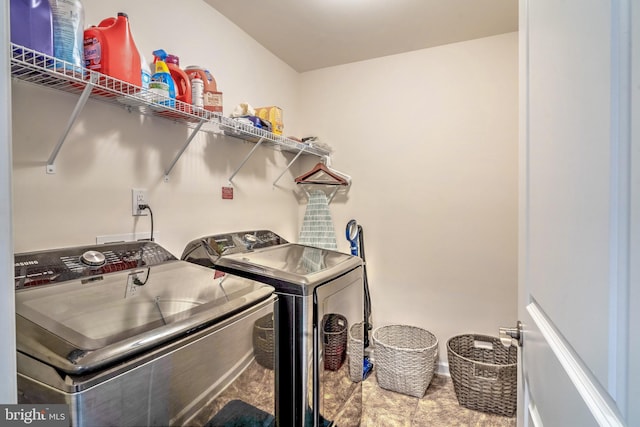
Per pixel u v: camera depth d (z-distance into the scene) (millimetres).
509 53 2207
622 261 415
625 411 405
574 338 557
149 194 1483
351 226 2521
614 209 429
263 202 2334
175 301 943
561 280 617
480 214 2307
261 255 1683
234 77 2047
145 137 1463
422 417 1938
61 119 1161
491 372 1954
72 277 1023
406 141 2494
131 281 1059
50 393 614
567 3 586
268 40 2254
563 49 605
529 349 856
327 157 2721
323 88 2748
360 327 1821
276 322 1225
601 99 459
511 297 2244
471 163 2318
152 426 716
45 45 920
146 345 715
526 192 884
